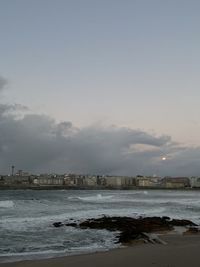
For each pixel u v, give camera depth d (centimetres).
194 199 8388
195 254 1562
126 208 4962
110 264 1404
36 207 4678
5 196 8300
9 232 2484
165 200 7512
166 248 1738
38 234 2436
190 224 3042
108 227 2756
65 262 1457
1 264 1458
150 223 2908
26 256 1717
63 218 3400
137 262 1427
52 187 18938
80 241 2205
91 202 6312
